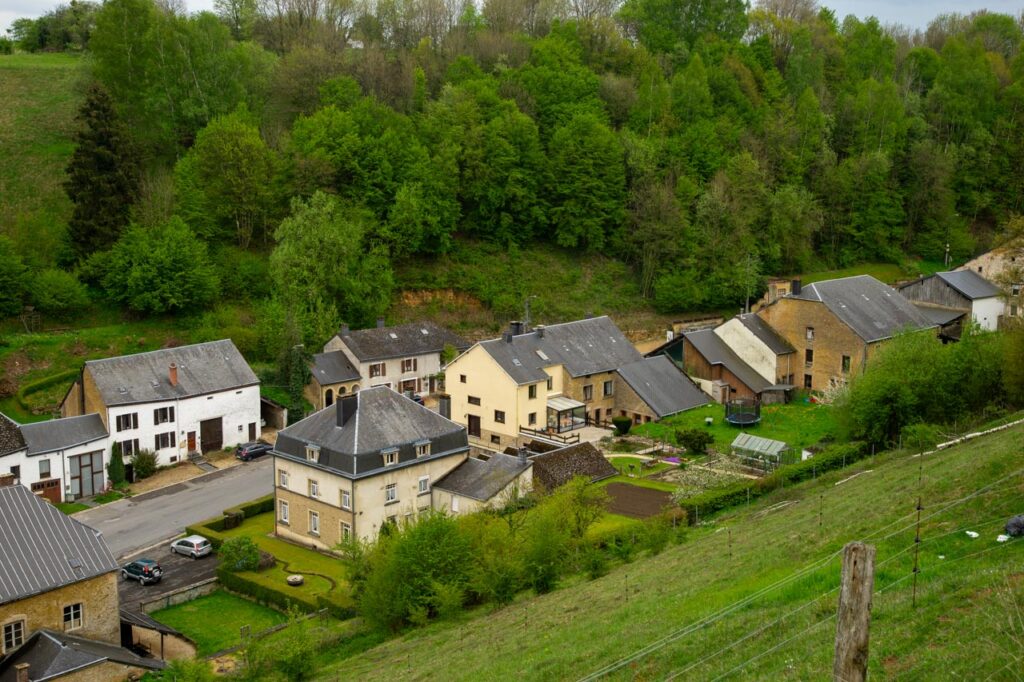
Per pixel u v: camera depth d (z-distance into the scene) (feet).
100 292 272.72
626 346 258.16
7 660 122.11
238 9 433.07
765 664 72.18
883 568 86.28
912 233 407.85
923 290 311.06
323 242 272.92
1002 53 577.43
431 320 310.45
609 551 143.64
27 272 258.16
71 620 131.64
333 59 369.30
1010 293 250.78
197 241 280.10
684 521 146.82
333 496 168.86
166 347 260.83
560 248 353.10
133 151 289.33
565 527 142.20
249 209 298.35
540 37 466.70
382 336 268.82
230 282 289.12
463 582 128.77
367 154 315.58
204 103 329.72
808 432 222.07
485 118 350.43
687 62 446.19
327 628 135.13
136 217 282.15
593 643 91.97
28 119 349.41
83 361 246.88
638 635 88.74
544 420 230.68
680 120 394.32
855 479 147.43
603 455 200.85
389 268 297.33
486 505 162.61
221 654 133.39
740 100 409.90
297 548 173.68
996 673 59.36
